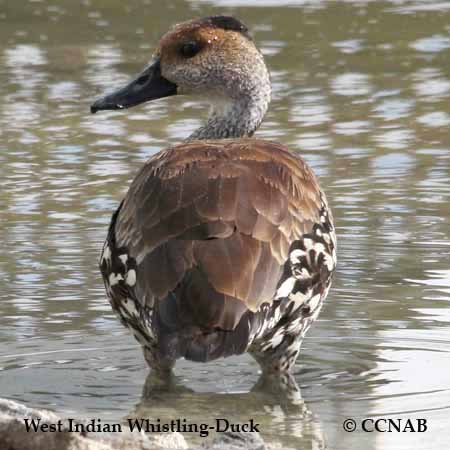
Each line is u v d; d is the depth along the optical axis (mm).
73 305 14586
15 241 16750
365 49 26828
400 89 23766
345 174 19297
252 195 11688
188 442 10984
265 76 15500
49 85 24344
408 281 15219
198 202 11523
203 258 11070
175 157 12305
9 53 26750
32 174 19531
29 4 31844
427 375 12539
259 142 12906
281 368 12414
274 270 11367
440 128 21438
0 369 12812
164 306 11031
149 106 23172
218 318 10836
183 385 12539
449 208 17906
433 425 11219
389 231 17031
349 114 22297
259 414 11703
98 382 12531
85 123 22047
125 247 11883
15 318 14164
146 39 27953
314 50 26781
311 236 12086
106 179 19250
